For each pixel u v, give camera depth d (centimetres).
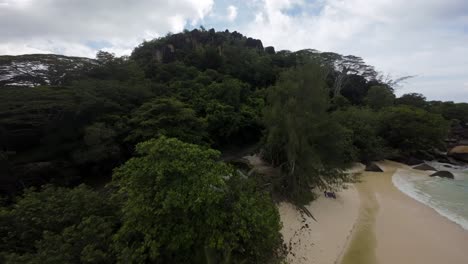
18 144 2002
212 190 860
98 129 1902
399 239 1369
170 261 821
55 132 2048
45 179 1936
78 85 2253
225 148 3312
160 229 800
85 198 967
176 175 861
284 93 1927
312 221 1539
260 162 2553
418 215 1680
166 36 5816
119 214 941
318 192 1980
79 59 2886
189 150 919
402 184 2445
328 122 1834
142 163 891
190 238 808
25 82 2431
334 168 1898
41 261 679
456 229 1480
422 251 1252
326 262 1152
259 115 3256
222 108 3006
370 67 6644
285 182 1866
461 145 4009
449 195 2108
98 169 2133
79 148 1970
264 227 940
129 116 2302
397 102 6212
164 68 3975
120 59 3066
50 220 872
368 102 5412
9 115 1916
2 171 1700
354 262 1163
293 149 1700
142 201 820
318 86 1830
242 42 5988
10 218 864
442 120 3816
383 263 1161
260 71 4750
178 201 780
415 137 3666
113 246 773
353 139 3111
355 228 1496
